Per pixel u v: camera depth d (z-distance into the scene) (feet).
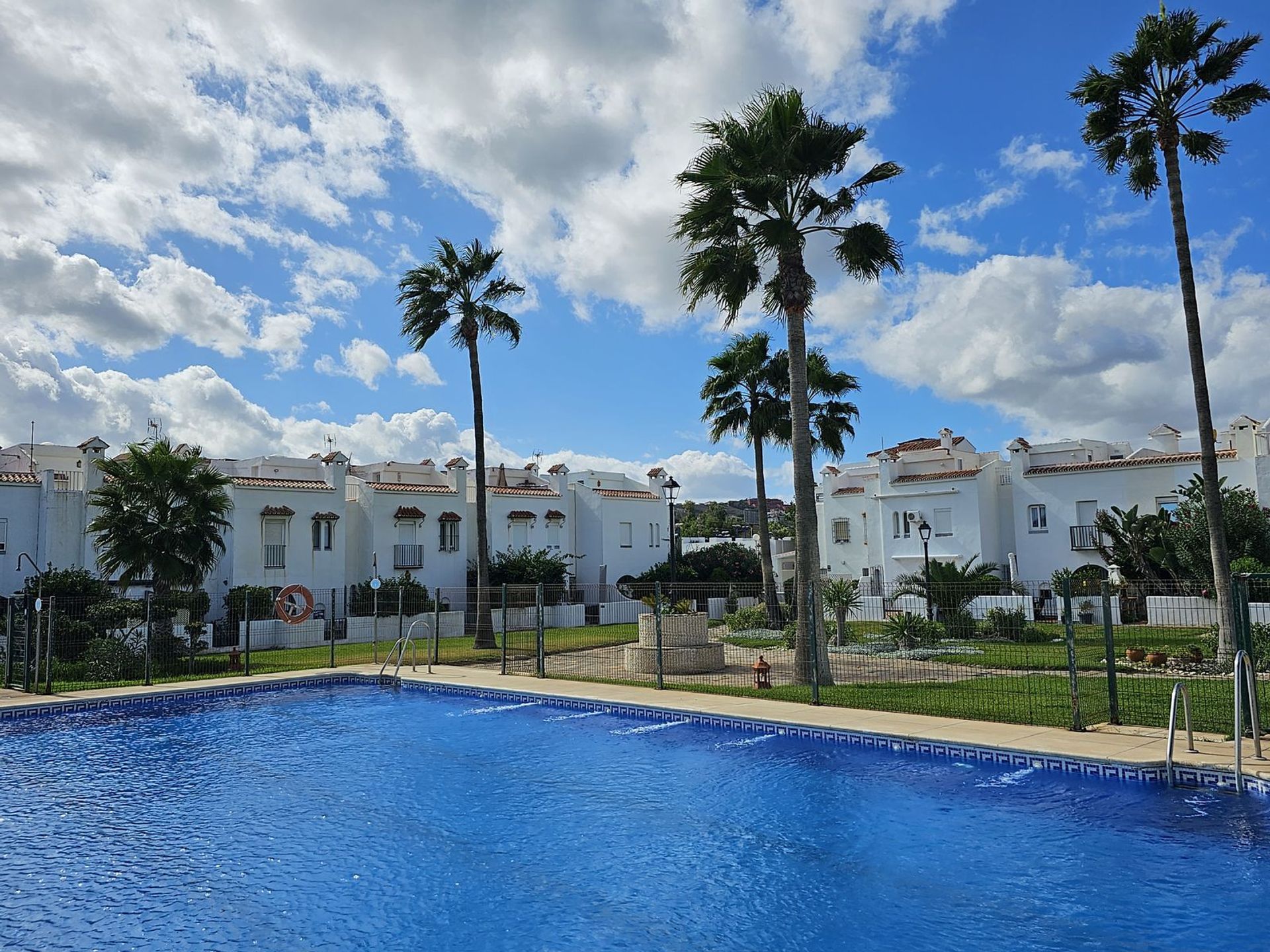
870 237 61.16
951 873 24.67
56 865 26.73
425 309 105.81
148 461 81.35
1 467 145.18
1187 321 63.77
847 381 114.62
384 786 36.17
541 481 181.57
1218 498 61.93
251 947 20.71
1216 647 64.95
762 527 110.01
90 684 64.90
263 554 128.06
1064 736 38.42
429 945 20.74
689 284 64.08
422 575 144.77
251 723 52.47
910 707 47.26
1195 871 24.07
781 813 31.01
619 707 52.06
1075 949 19.69
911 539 149.48
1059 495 136.98
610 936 21.07
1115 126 66.64
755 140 59.98
